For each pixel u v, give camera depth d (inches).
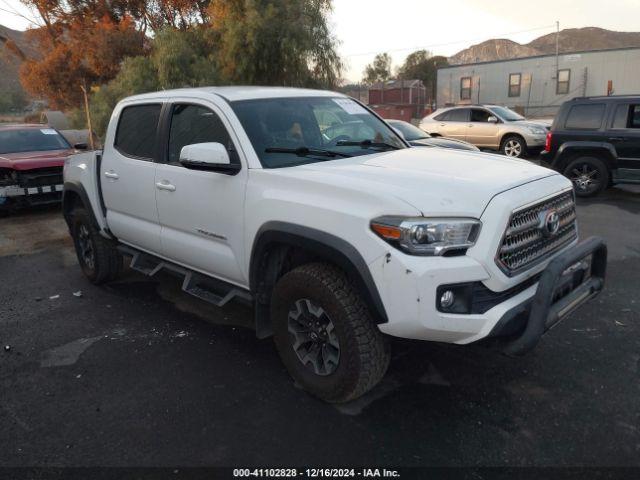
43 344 175.0
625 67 1302.9
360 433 123.3
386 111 1729.8
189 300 210.1
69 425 130.4
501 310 113.1
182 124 168.2
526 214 121.6
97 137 811.4
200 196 155.8
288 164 145.3
